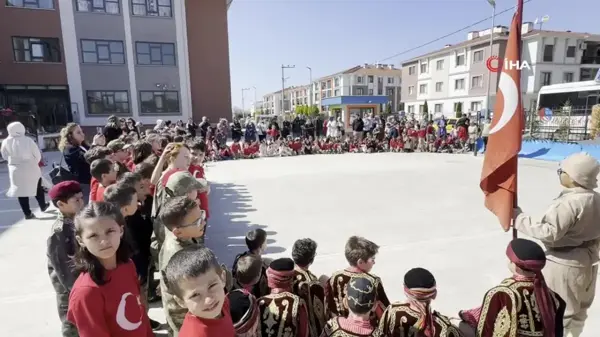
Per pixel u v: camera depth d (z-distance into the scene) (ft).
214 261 4.83
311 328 7.29
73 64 68.95
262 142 52.95
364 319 5.87
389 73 229.66
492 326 6.49
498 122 8.54
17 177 19.12
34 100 67.72
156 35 74.02
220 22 79.36
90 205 5.57
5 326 9.78
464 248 14.73
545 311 6.18
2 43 64.44
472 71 122.11
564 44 112.37
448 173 33.55
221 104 81.10
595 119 47.96
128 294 5.73
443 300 10.65
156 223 9.42
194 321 4.80
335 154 51.47
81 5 68.69
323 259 13.78
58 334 9.44
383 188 27.12
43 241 16.31
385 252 14.37
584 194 6.91
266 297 6.50
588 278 7.23
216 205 22.63
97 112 71.72
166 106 76.48
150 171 11.37
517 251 6.29
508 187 8.35
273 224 18.47
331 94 245.86
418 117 126.41
